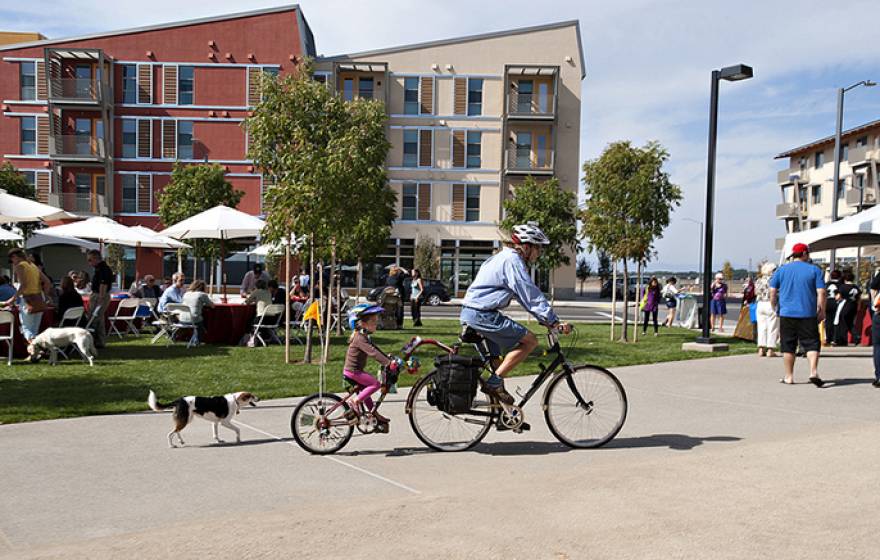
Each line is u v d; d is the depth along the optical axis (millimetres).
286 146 11742
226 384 8852
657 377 9844
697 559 3400
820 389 8828
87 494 4480
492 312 5613
